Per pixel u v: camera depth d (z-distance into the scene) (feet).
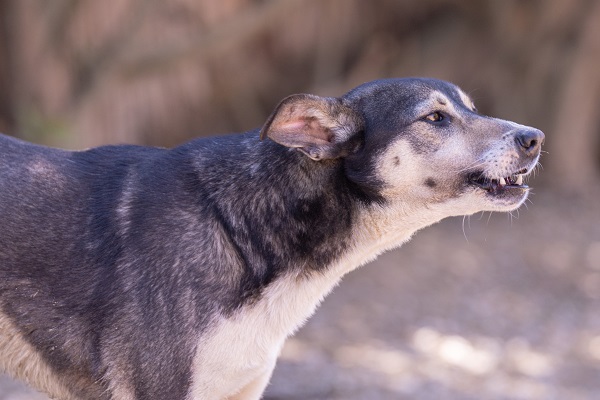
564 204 74.64
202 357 18.89
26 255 19.04
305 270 19.72
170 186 19.61
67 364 19.38
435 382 37.29
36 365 19.58
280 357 38.17
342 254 20.04
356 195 19.90
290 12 65.36
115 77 53.62
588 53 77.87
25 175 19.43
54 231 19.19
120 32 52.42
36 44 50.96
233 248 19.29
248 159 19.90
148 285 18.85
